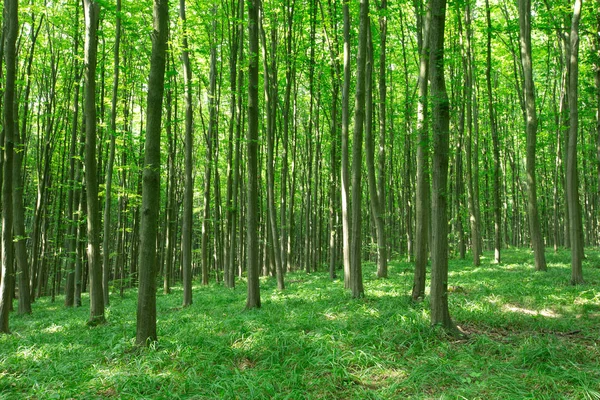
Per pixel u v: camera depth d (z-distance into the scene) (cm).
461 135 1884
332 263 1700
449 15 1788
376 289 1174
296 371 548
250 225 1028
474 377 507
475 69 1962
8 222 959
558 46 1912
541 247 1434
